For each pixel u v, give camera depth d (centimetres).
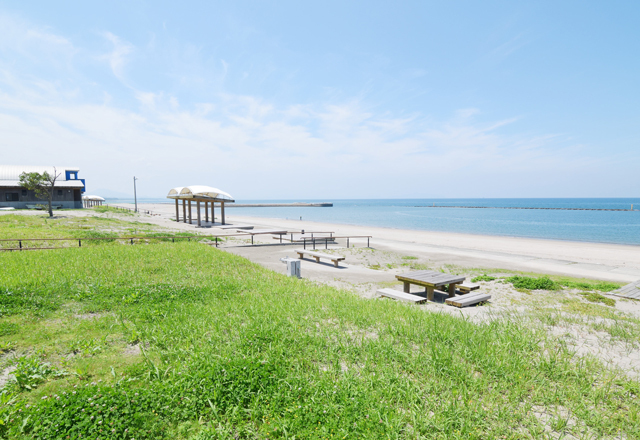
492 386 439
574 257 2242
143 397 381
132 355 517
